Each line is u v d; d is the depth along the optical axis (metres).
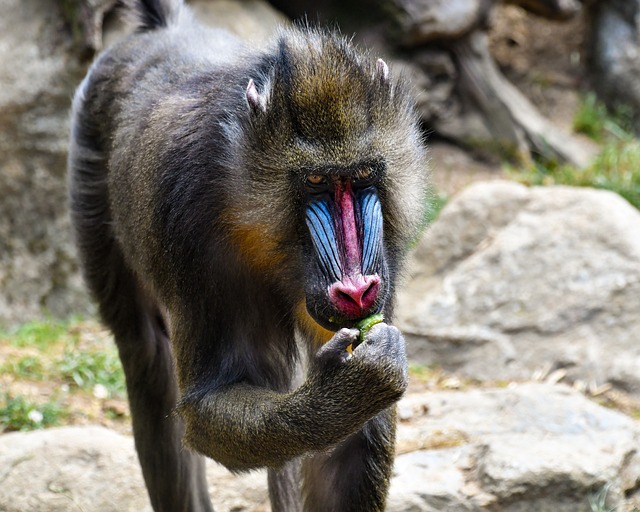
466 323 14.38
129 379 9.79
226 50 9.09
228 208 7.58
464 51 20.56
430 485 10.45
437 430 11.62
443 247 15.53
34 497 10.35
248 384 7.59
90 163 9.80
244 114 7.42
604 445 10.91
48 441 10.87
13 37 16.77
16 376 13.16
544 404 11.91
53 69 16.75
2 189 16.70
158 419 9.71
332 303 6.93
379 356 6.64
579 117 21.78
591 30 22.69
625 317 13.77
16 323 16.59
